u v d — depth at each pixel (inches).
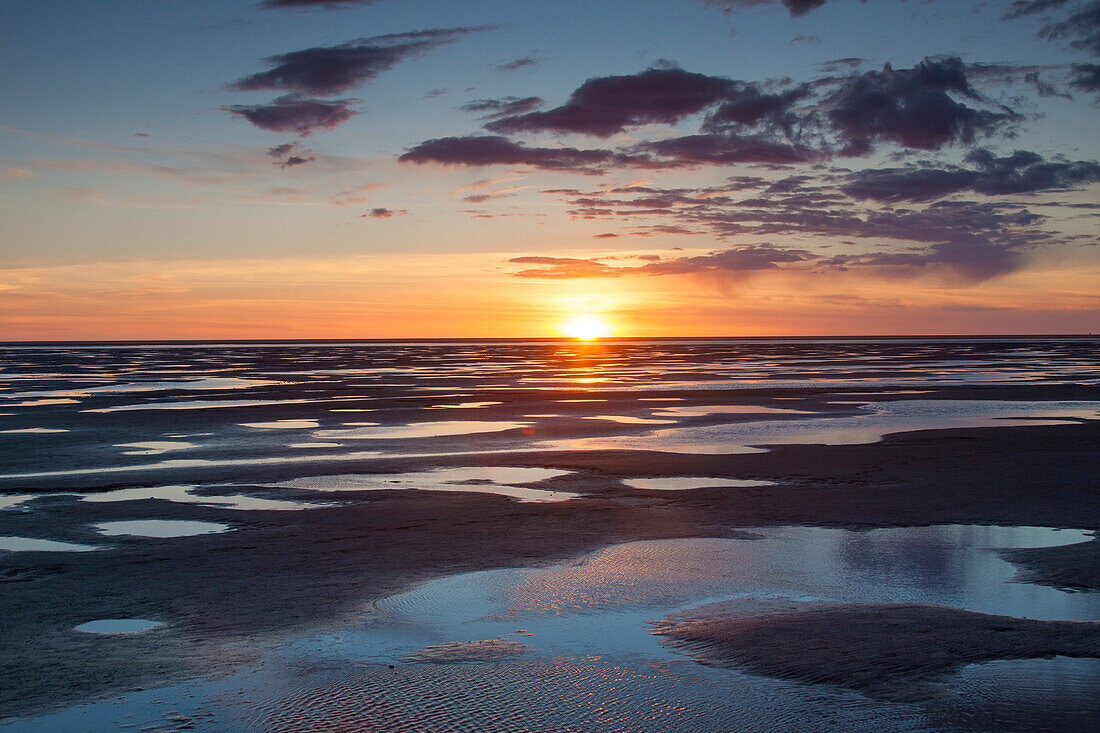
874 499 622.2
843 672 303.0
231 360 4158.5
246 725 269.0
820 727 263.9
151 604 385.7
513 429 1108.5
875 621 356.5
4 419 1272.1
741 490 665.0
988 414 1244.5
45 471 782.5
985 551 474.0
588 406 1440.7
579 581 420.8
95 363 3772.1
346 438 1026.7
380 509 600.7
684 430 1077.8
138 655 324.5
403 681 301.1
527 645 335.6
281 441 1000.2
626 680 300.5
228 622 362.3
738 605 382.6
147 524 557.3
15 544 504.4
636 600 391.5
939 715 270.4
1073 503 599.5
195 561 461.1
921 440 948.6
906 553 470.9
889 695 284.5
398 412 1362.0
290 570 441.7
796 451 874.1
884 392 1702.8
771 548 484.1
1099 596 390.9
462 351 6131.9
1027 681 293.7
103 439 1026.1
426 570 440.8
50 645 335.3
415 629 354.3
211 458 862.5
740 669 308.0
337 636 345.7
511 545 492.7
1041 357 3823.8
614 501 624.7
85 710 278.4
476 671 309.3
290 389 1950.1
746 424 1139.9
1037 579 417.7
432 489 679.7
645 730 264.4
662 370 2775.6
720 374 2475.4
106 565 453.4
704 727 265.4
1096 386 1827.0
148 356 4911.4
